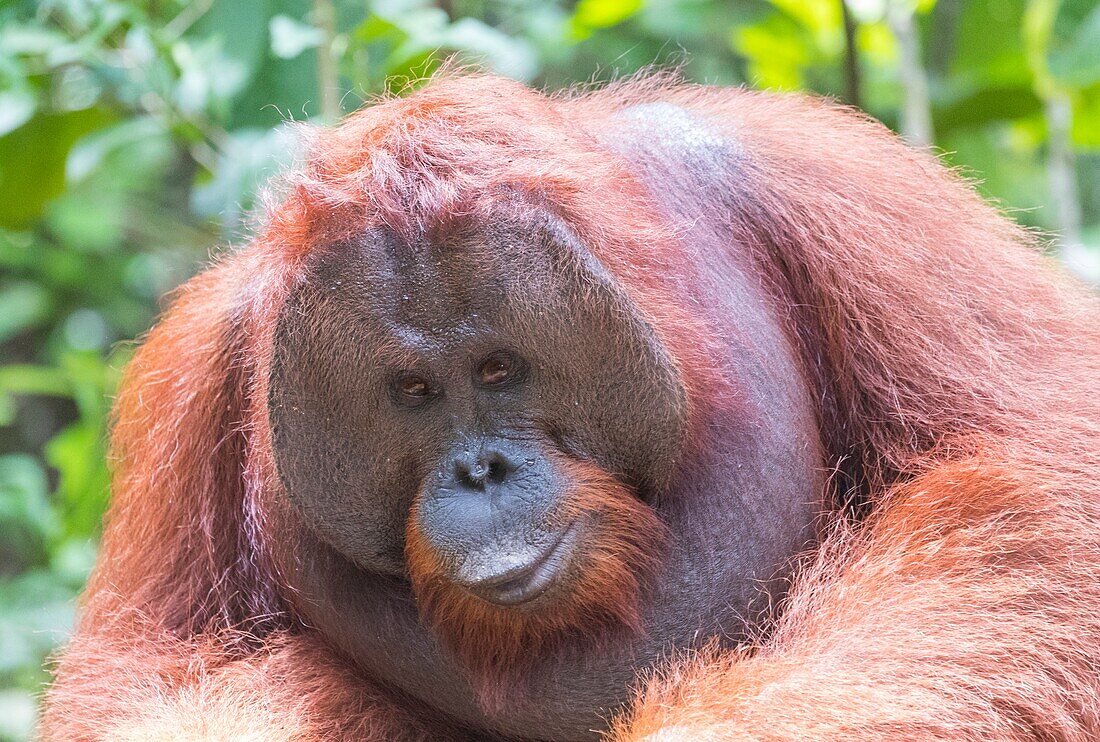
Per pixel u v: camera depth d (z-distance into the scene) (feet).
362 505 16.17
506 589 15.49
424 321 15.05
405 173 15.28
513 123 16.17
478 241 14.84
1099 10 34.42
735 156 19.10
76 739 18.83
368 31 27.66
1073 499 16.69
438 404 15.49
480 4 39.22
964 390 17.79
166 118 29.58
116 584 21.09
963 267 18.61
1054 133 35.14
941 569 16.40
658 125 19.36
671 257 17.22
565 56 38.63
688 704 15.16
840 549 17.46
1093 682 15.64
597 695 16.94
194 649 19.79
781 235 18.83
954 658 15.30
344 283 15.08
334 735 18.40
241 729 17.79
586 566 15.78
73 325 57.00
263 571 20.02
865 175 19.30
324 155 16.07
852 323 18.42
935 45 40.86
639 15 42.78
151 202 53.31
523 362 15.38
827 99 22.48
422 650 17.63
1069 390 17.81
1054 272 20.42
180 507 20.34
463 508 15.39
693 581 16.89
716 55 44.65
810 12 37.68
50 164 33.35
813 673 15.23
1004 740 14.92
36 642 32.65
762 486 17.26
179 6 32.65
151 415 21.11
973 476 16.94
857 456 18.75
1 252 54.85
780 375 17.88
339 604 17.93
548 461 15.62
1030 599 16.01
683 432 15.96
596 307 15.21
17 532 44.91
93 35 28.99
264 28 28.50
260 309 17.12
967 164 42.39
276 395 15.79
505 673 16.90
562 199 15.40
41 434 58.59
